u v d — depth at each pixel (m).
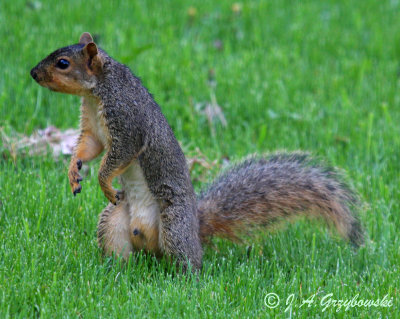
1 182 10.00
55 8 17.03
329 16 19.14
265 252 9.45
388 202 10.66
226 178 9.63
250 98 13.83
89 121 8.76
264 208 9.36
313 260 9.04
